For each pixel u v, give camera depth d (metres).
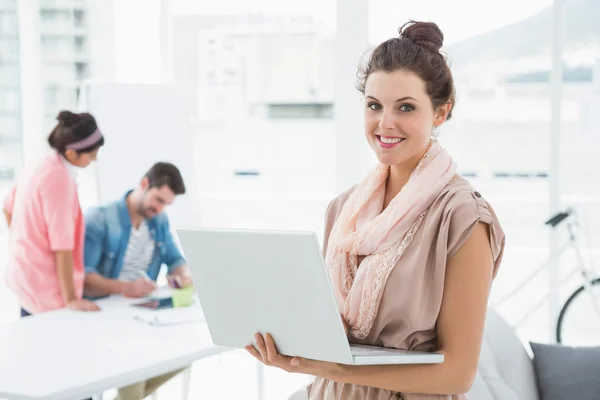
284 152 4.94
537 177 4.25
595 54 3.96
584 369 2.29
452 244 1.24
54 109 4.74
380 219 1.35
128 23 4.60
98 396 2.26
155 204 3.05
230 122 4.86
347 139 4.27
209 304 1.33
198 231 1.27
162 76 4.63
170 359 2.16
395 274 1.30
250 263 1.22
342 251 1.40
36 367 2.08
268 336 1.26
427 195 1.30
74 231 2.89
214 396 3.85
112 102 3.79
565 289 4.32
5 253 4.86
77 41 4.66
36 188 2.83
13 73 4.72
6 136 4.76
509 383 2.23
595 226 4.12
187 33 4.69
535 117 4.18
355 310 1.35
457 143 4.30
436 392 1.24
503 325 2.36
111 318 2.66
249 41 4.74
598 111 3.98
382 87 1.28
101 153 3.74
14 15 4.68
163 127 3.93
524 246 4.36
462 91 4.21
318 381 1.48
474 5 4.12
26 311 2.92
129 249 3.08
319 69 4.79
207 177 4.94
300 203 4.97
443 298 1.25
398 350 1.26
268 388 3.99
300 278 1.16
